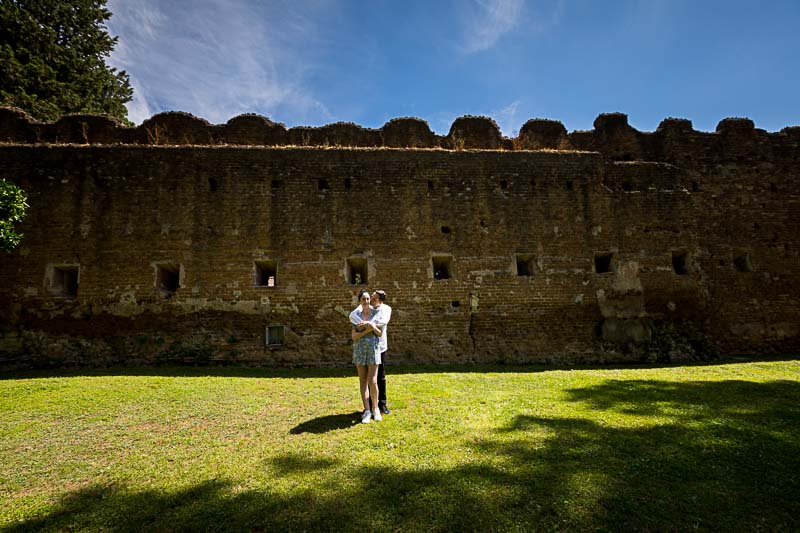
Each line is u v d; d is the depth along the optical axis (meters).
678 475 3.58
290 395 6.61
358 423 5.01
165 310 9.77
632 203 11.55
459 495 3.19
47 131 11.41
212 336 9.74
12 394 6.71
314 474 3.60
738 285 11.62
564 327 10.56
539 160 11.52
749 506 3.10
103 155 10.45
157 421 5.35
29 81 17.19
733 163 12.50
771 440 4.40
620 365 10.16
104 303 9.68
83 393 6.73
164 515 3.05
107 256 9.91
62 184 10.19
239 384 7.44
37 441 4.72
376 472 3.60
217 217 10.33
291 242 10.34
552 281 10.79
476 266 10.64
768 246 12.06
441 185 11.06
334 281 10.22
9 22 17.38
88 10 20.17
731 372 8.59
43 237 9.88
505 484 3.36
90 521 3.00
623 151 12.73
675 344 10.78
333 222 10.55
